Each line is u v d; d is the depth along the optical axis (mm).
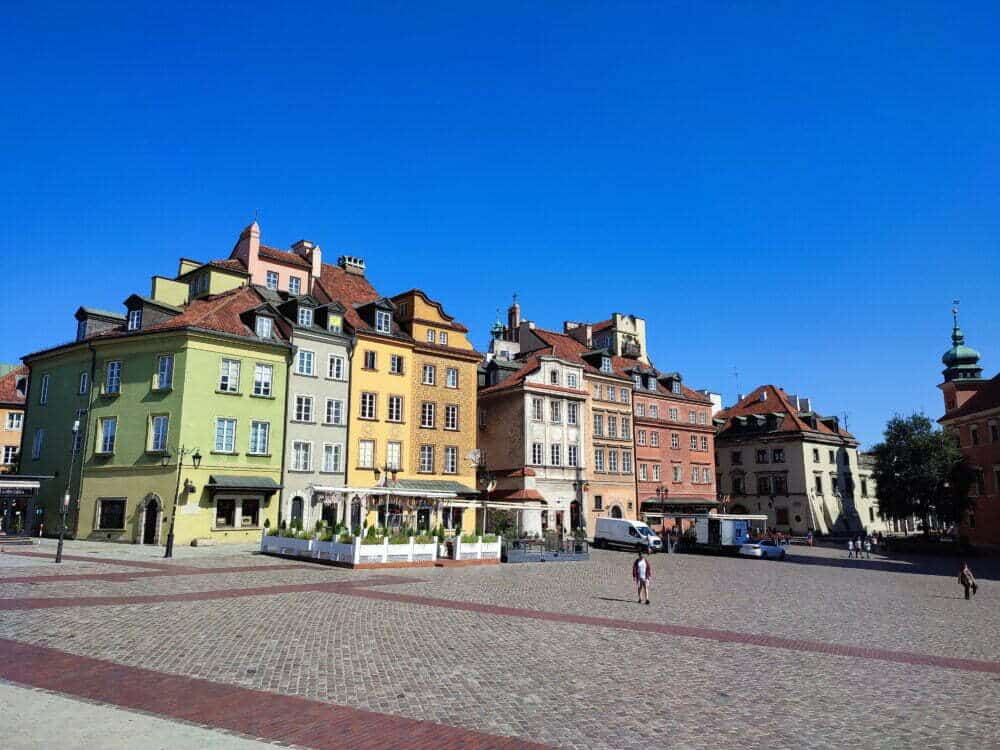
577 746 9164
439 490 50219
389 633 16109
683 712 10805
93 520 41250
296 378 45344
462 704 10805
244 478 42000
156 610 17641
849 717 10758
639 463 70250
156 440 40719
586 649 15281
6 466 61125
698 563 45219
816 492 81875
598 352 68750
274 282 51406
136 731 8742
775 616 21469
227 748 8312
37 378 48188
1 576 22719
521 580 29547
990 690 12609
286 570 28344
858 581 34906
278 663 12812
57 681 10992
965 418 67000
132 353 42594
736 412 90688
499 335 83312
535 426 60281
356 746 8781
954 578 38375
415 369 52125
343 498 45875
